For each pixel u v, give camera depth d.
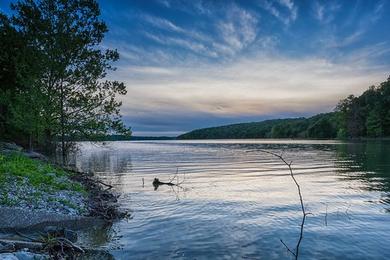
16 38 33.44
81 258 9.82
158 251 10.51
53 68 30.89
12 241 9.77
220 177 29.36
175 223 13.75
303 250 10.51
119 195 20.48
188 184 25.17
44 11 32.28
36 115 30.61
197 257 10.02
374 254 10.16
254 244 11.11
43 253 9.55
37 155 30.08
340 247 10.76
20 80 32.50
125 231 12.61
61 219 12.91
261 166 39.03
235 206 16.94
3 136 40.16
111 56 33.22
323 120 173.00
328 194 20.22
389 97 142.62
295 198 19.02
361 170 33.31
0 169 17.53
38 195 14.87
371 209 16.03
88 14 32.78
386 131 142.75
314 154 57.81
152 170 35.75
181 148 99.00
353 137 150.38
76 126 32.03
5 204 13.03
